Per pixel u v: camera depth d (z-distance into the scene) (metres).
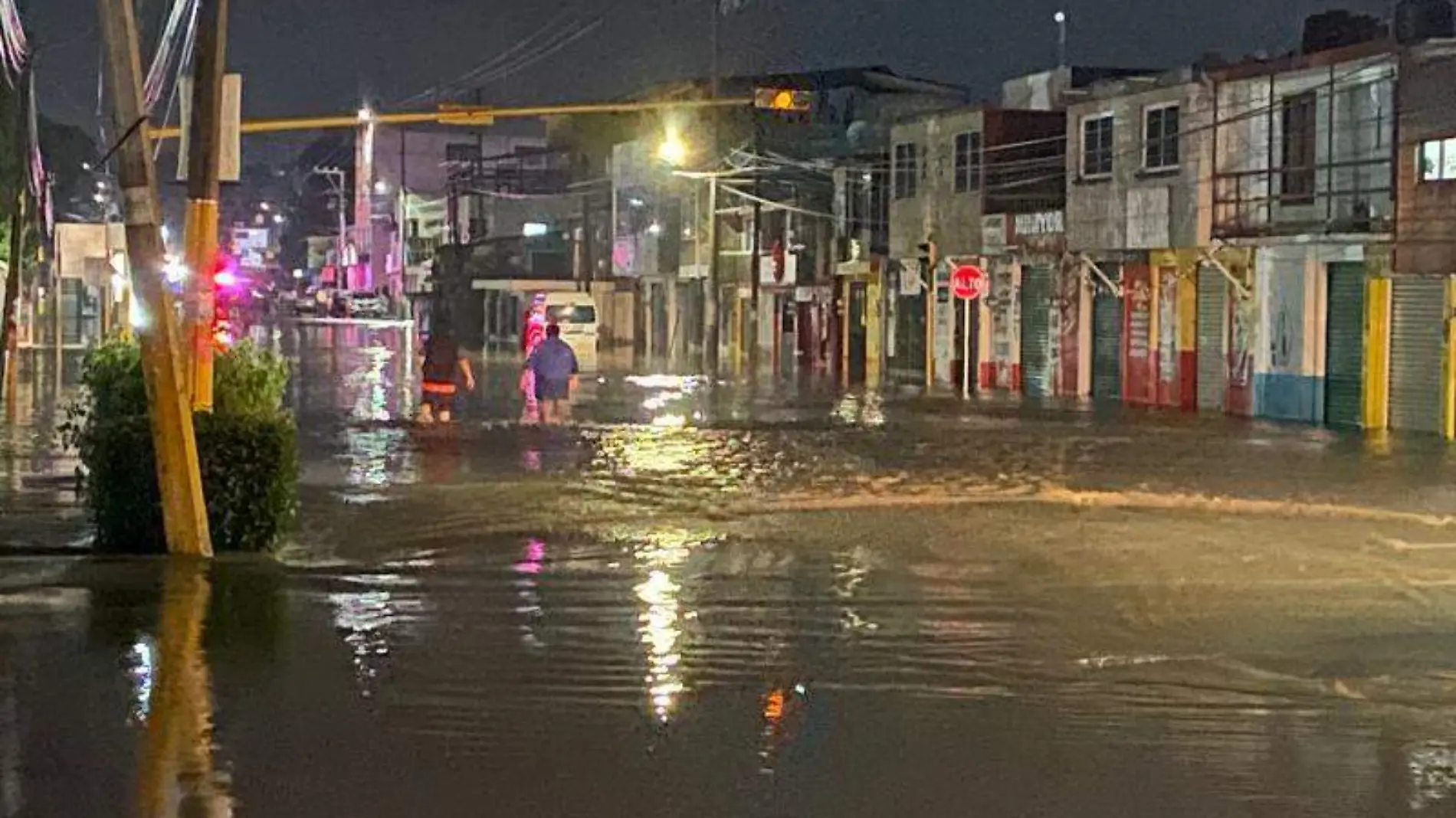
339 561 17.30
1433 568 17.69
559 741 10.38
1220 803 9.29
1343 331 39.78
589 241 92.75
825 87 75.94
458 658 12.70
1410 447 32.94
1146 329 47.22
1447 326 36.47
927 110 63.38
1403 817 9.09
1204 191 43.94
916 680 12.30
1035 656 13.21
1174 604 15.52
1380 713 11.45
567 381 37.16
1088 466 28.34
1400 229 36.88
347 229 153.38
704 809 9.05
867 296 63.84
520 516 21.05
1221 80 43.09
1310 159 40.56
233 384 18.89
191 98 17.98
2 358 30.73
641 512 21.66
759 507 22.25
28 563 16.22
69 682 11.52
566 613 14.70
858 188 64.62
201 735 10.30
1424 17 39.75
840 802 9.22
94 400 18.78
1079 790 9.52
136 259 16.25
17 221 30.84
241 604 14.58
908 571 17.28
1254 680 12.41
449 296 101.25
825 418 38.78
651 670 12.47
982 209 54.59
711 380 55.91
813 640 13.73
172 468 16.64
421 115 33.47
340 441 31.45
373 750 10.06
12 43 30.17
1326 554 18.66
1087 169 49.00
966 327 51.06
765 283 71.81
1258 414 42.19
